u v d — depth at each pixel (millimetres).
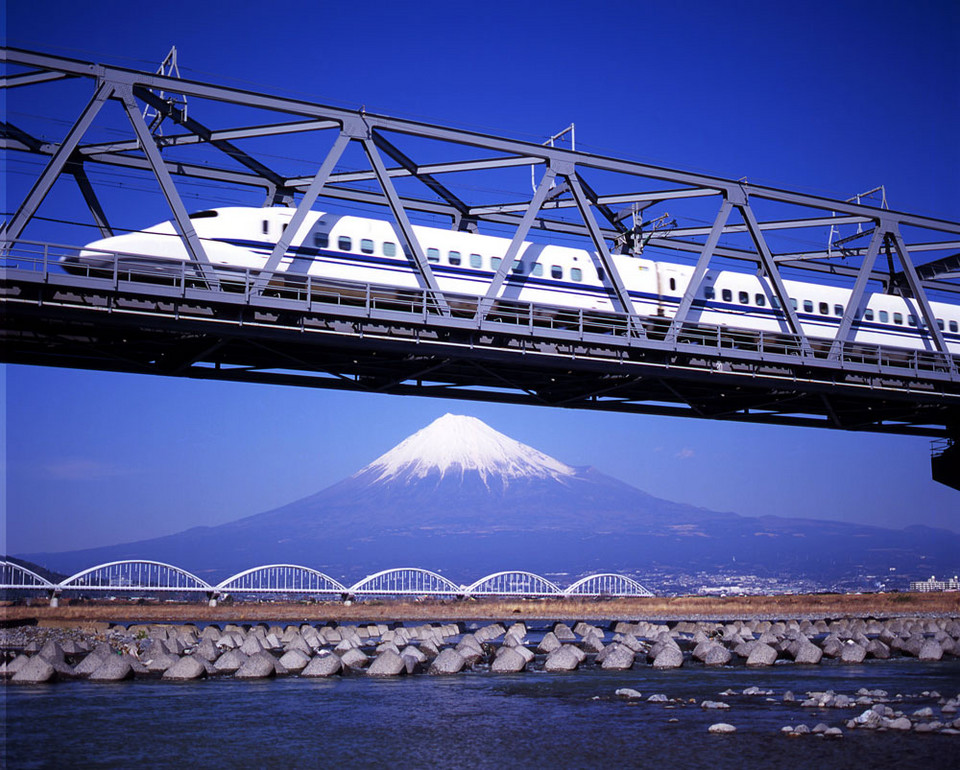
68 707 27875
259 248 40344
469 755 22078
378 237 42719
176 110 38000
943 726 24109
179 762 21578
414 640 49312
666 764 20922
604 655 38438
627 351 43125
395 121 39531
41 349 38625
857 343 48531
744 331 45438
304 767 21109
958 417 58875
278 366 42250
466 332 39812
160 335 38594
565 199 49562
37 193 33344
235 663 35438
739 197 46281
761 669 37344
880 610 75688
